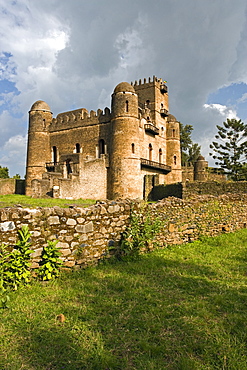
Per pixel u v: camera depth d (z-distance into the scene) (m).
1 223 5.46
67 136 44.47
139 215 8.36
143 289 5.54
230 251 8.70
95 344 3.72
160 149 47.38
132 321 4.29
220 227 11.35
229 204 12.08
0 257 5.30
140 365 3.34
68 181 31.16
